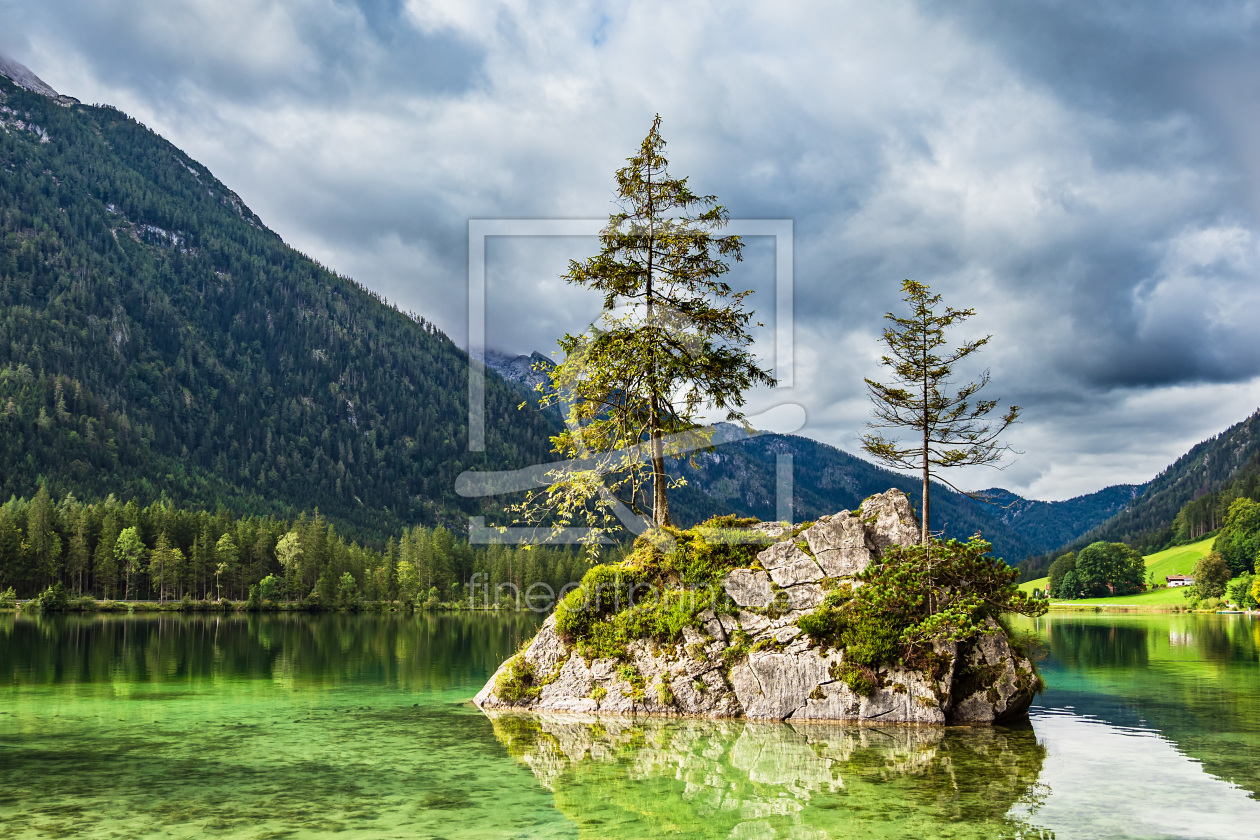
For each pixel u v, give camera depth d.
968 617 21.44
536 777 15.99
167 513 141.62
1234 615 122.75
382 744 19.23
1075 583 174.75
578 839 12.08
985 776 16.17
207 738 19.89
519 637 65.69
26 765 16.84
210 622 93.81
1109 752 18.56
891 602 22.38
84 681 32.62
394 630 77.25
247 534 142.75
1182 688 31.34
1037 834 12.36
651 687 23.61
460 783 15.45
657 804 14.08
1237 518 163.62
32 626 79.25
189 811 13.36
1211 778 16.09
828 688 22.42
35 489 180.25
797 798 14.46
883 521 25.03
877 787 15.29
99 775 15.95
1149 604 151.25
